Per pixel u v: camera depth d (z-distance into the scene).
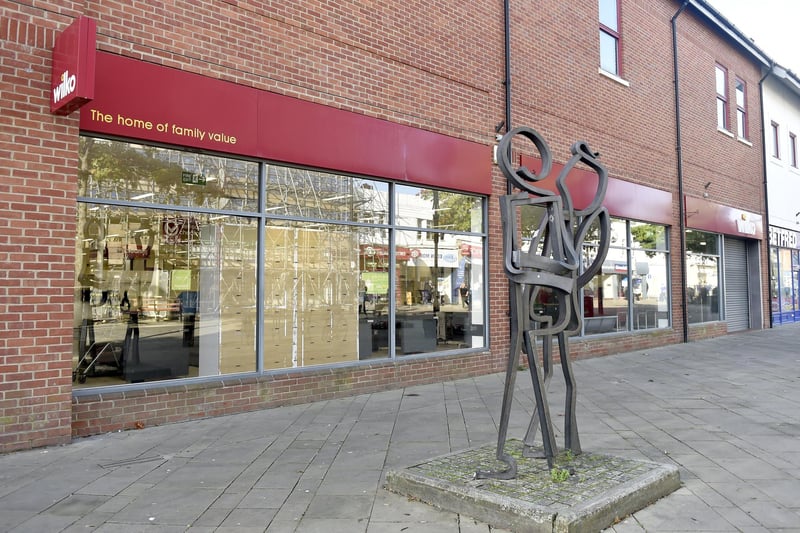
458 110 9.68
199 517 3.93
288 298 7.77
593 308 12.45
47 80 5.71
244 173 7.41
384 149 8.58
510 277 4.44
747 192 18.56
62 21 5.84
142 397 6.36
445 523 3.81
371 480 4.67
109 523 3.83
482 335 10.17
